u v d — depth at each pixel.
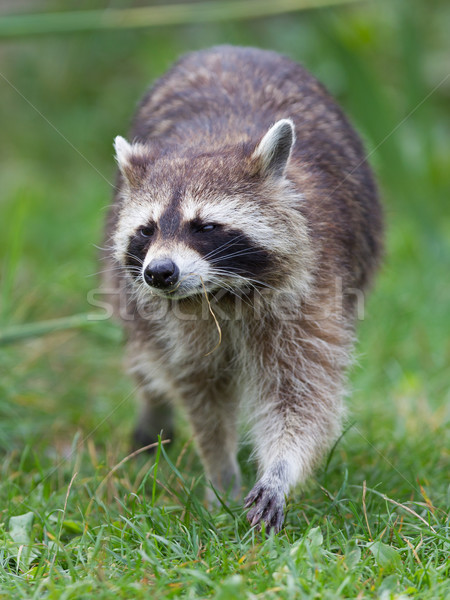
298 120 8.65
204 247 7.36
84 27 10.55
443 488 7.91
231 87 8.93
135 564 6.38
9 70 18.81
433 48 17.11
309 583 5.86
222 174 7.54
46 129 18.06
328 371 7.84
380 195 10.04
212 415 8.37
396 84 15.43
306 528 7.08
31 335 9.55
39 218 15.22
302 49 15.80
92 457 8.77
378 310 12.11
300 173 8.03
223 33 16.22
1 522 7.45
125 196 8.02
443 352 11.31
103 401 10.65
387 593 5.87
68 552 6.66
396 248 13.69
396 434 9.19
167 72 9.94
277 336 7.77
